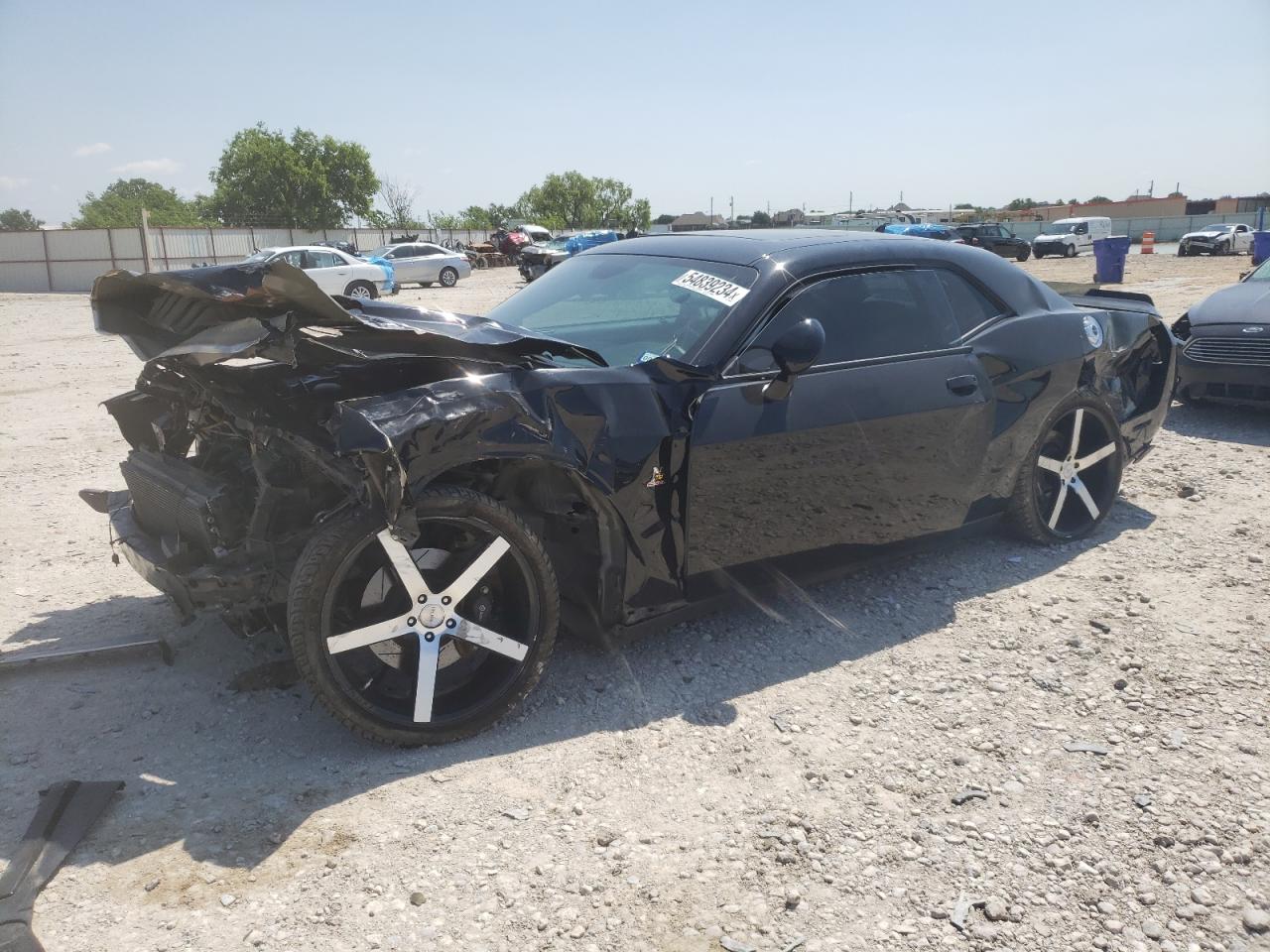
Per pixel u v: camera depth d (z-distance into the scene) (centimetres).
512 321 401
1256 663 360
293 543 288
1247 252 3859
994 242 3912
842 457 360
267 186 6297
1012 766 295
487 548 294
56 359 1345
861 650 370
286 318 270
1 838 251
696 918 229
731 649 369
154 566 307
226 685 337
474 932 223
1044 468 454
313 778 282
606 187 9588
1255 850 256
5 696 328
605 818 266
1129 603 413
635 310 371
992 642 377
